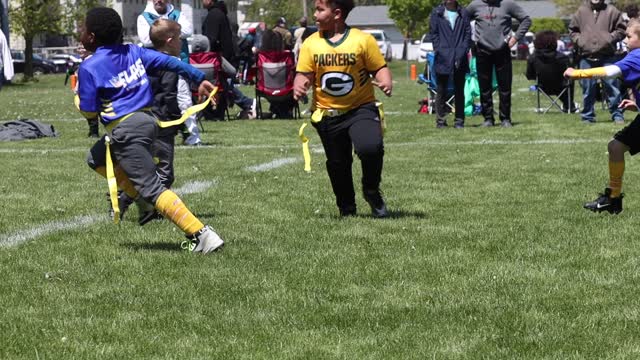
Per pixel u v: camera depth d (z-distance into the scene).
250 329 5.69
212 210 9.90
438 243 8.08
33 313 6.04
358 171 12.76
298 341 5.44
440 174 12.45
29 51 57.03
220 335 5.57
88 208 10.08
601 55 19.33
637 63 8.70
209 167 13.49
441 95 19.28
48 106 29.75
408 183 11.65
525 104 26.42
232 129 19.88
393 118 22.12
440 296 6.38
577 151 14.66
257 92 22.64
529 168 12.87
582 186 11.24
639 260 7.38
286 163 13.95
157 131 7.82
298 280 6.84
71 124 21.75
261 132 19.17
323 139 9.16
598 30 19.27
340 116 8.98
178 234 8.52
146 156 7.68
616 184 9.20
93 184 11.87
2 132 17.91
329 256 7.60
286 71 22.48
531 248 7.84
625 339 5.45
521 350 5.27
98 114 7.70
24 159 14.62
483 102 19.31
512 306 6.12
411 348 5.31
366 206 10.12
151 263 7.39
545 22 104.06
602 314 5.93
